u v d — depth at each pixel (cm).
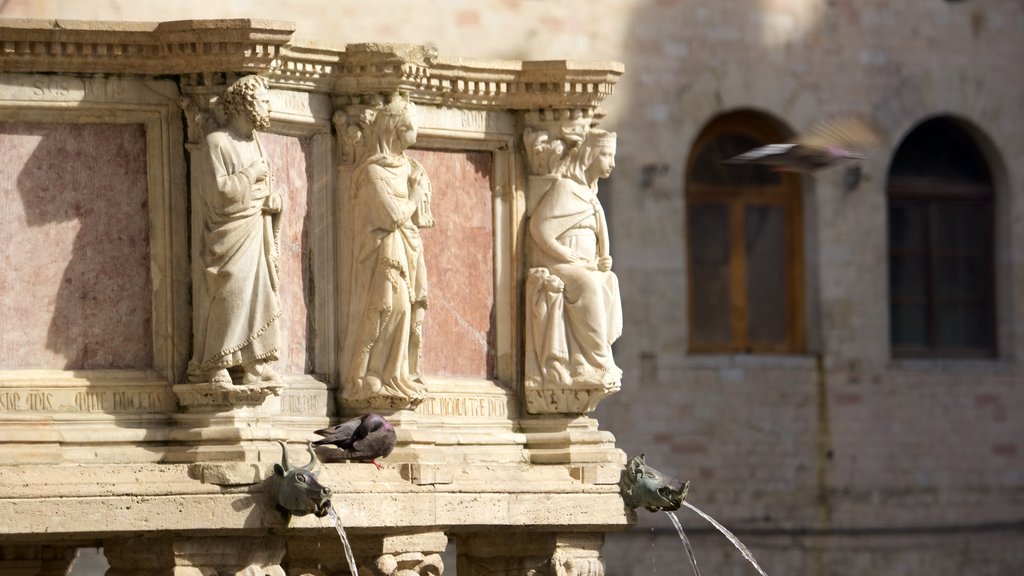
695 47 3575
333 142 1766
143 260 1677
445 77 1822
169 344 1667
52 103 1655
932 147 3803
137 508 1603
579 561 1848
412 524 1716
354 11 3328
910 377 3709
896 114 3716
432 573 1769
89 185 1669
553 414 1861
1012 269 3803
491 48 3422
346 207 1759
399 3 3359
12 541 1636
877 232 3700
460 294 1847
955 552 3719
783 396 3612
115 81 1667
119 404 1655
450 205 1844
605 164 1878
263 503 1636
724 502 3562
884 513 3675
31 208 1655
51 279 1658
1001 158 3803
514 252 1867
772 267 3681
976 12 3781
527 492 1791
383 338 1745
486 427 1838
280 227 1689
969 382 3750
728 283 3656
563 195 1862
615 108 3512
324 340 1759
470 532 1814
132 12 3131
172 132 1675
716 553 3541
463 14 3403
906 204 3775
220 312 1639
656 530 3497
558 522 1808
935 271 3794
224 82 1656
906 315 3778
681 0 3566
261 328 1647
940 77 3753
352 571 1653
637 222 3525
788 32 3647
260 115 1653
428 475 1730
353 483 1686
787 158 1830
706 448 3550
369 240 1741
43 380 1639
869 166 3694
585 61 1859
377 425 1702
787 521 3603
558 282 1852
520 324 1869
